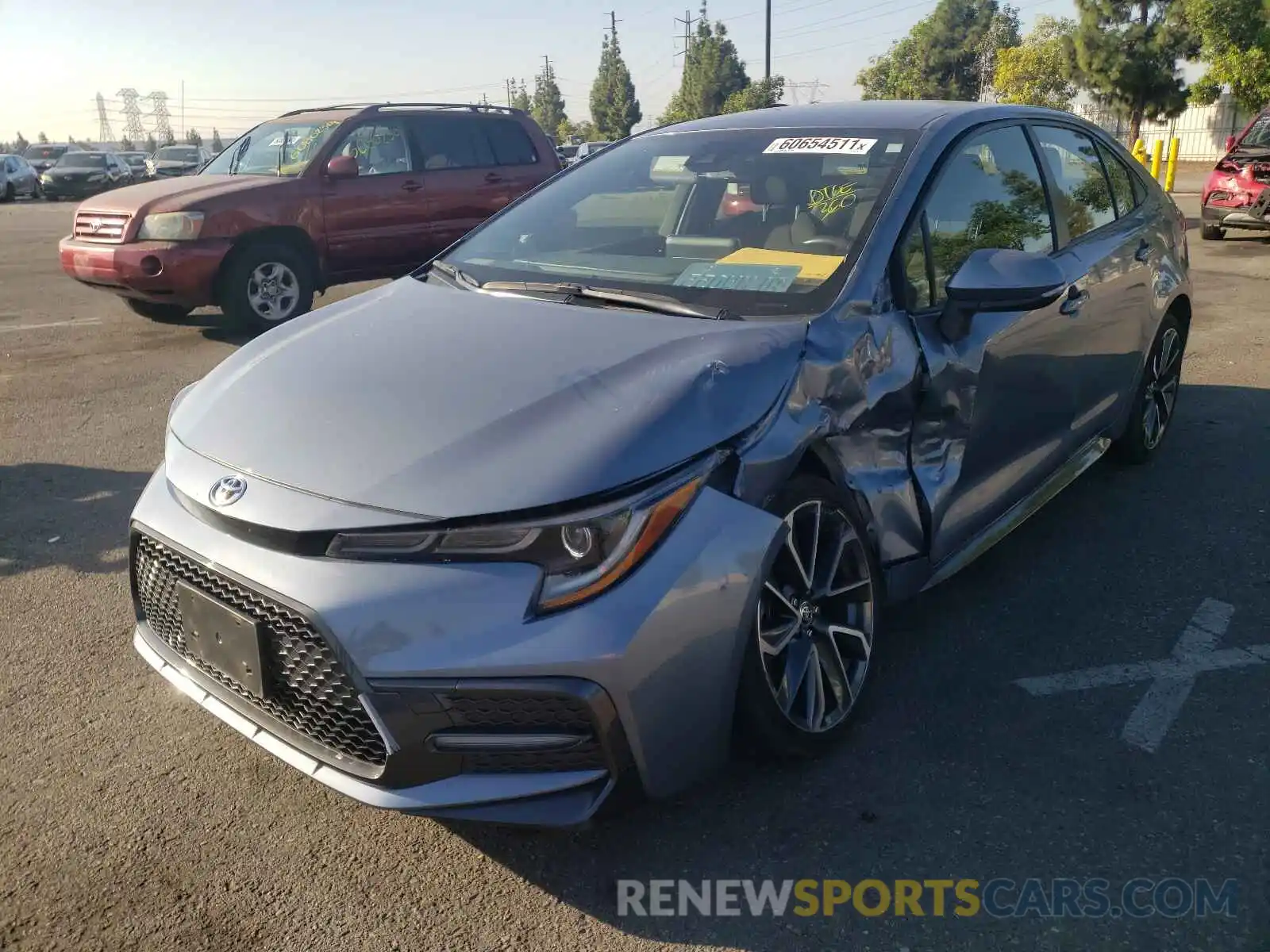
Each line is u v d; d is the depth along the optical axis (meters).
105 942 2.16
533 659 2.03
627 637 2.08
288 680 2.23
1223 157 13.20
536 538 2.07
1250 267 11.16
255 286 8.29
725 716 2.31
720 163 3.51
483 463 2.17
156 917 2.23
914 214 3.07
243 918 2.23
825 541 2.69
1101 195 4.29
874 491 2.81
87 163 30.61
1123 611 3.54
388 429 2.32
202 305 8.23
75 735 2.90
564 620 2.05
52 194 30.48
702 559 2.19
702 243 3.20
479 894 2.30
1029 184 3.71
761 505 2.37
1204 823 2.48
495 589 2.06
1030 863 2.37
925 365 2.93
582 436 2.22
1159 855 2.38
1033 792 2.60
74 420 5.95
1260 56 26.70
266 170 8.88
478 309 2.96
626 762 2.16
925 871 2.35
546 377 2.45
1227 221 12.91
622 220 3.51
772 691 2.46
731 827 2.50
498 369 2.51
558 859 2.41
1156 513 4.37
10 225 20.44
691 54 61.44
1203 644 3.31
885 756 2.75
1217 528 4.21
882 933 2.18
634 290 3.01
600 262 3.24
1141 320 4.39
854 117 3.57
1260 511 4.38
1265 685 3.07
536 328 2.75
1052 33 42.75
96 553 4.12
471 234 3.76
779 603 2.54
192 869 2.38
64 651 3.35
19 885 2.32
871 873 2.34
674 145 3.77
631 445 2.20
